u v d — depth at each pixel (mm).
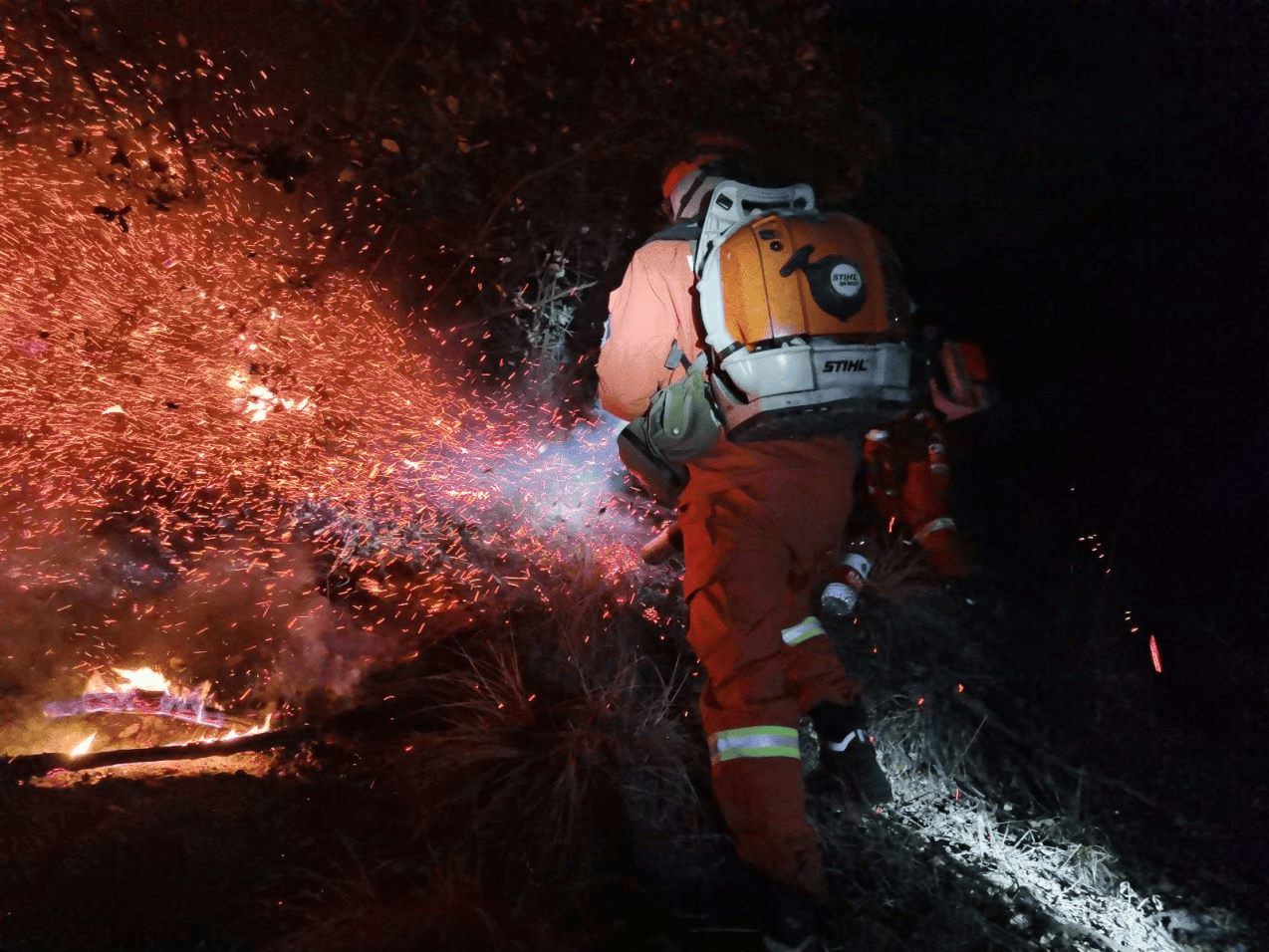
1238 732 4961
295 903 3240
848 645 4805
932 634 5008
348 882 3225
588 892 3398
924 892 3666
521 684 4211
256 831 3576
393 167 5672
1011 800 4438
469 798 3729
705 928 3262
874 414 3385
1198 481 6172
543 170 5668
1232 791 4648
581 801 3697
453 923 3121
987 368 4172
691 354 3553
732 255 3346
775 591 3439
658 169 5848
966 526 5562
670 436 3523
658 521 5000
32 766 3959
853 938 3332
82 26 5336
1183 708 5086
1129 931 3877
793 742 3381
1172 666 5285
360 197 5668
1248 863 4320
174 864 3393
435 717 4262
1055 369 6898
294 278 5207
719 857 3590
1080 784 4523
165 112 5359
